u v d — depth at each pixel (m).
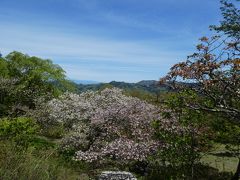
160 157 13.02
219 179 12.72
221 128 12.09
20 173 7.34
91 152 13.16
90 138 14.75
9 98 23.38
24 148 9.86
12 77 25.44
